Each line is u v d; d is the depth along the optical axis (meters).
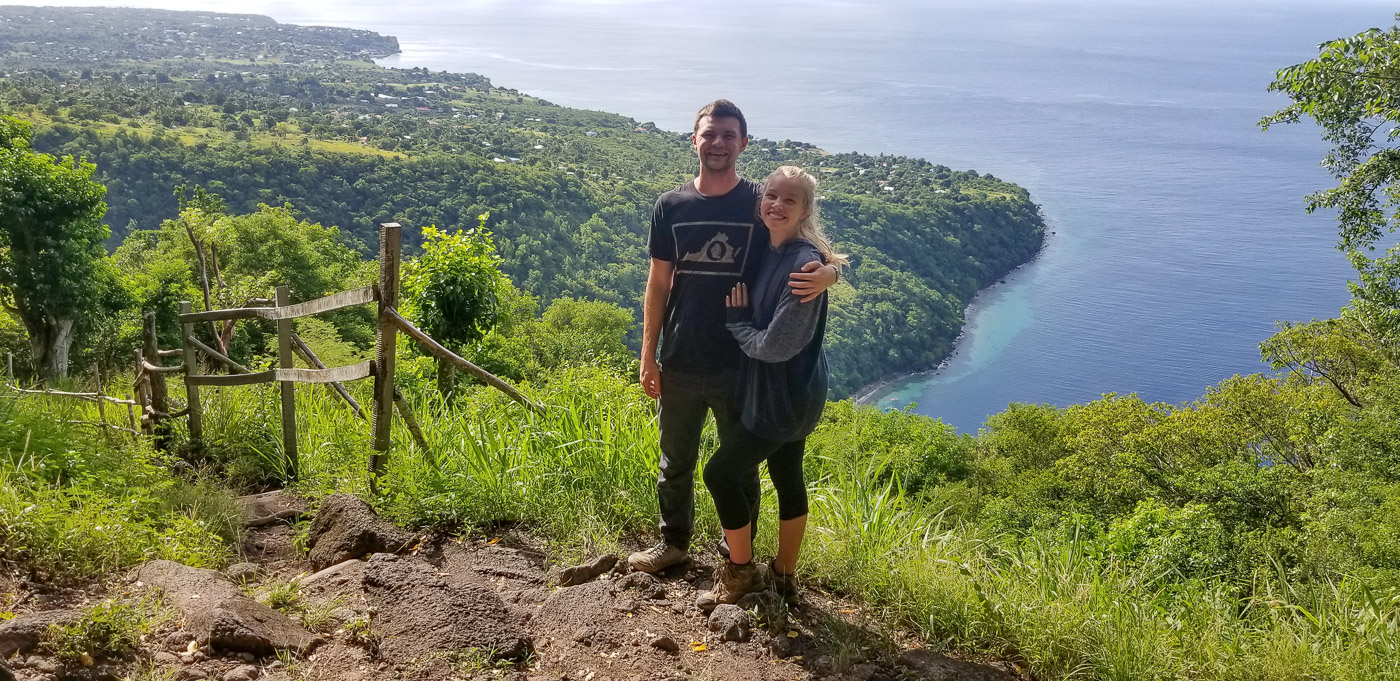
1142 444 22.72
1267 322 141.50
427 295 14.32
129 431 4.54
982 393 110.81
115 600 2.29
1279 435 22.34
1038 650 2.53
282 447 4.53
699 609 2.76
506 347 16.17
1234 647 2.68
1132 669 2.46
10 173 25.19
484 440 3.78
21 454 3.46
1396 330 16.58
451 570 2.97
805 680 2.39
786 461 2.67
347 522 3.10
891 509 3.53
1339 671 2.54
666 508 2.99
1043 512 15.95
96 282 27.62
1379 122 13.99
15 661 1.92
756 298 2.51
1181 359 125.62
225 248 39.19
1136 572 3.45
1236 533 12.31
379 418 3.71
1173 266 173.50
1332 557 10.56
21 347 26.38
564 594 2.72
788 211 2.43
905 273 134.25
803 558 3.08
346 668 2.23
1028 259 172.00
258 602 2.44
